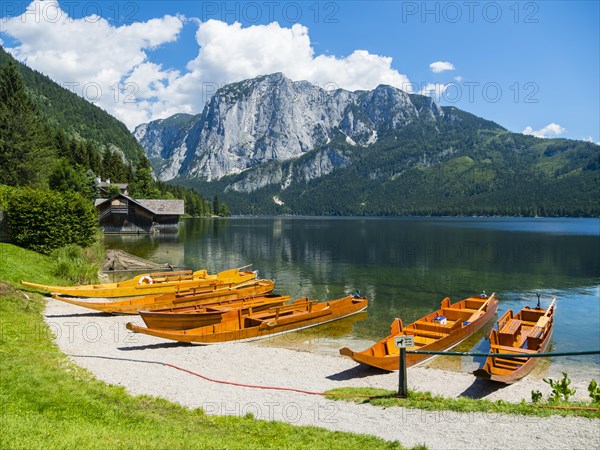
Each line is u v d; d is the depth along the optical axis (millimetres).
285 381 14883
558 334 23625
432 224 160625
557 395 12789
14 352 14242
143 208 84125
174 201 99438
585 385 15898
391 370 16391
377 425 10844
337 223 171125
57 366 13727
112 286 26844
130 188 129500
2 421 8688
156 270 39250
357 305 26547
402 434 10297
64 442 8141
